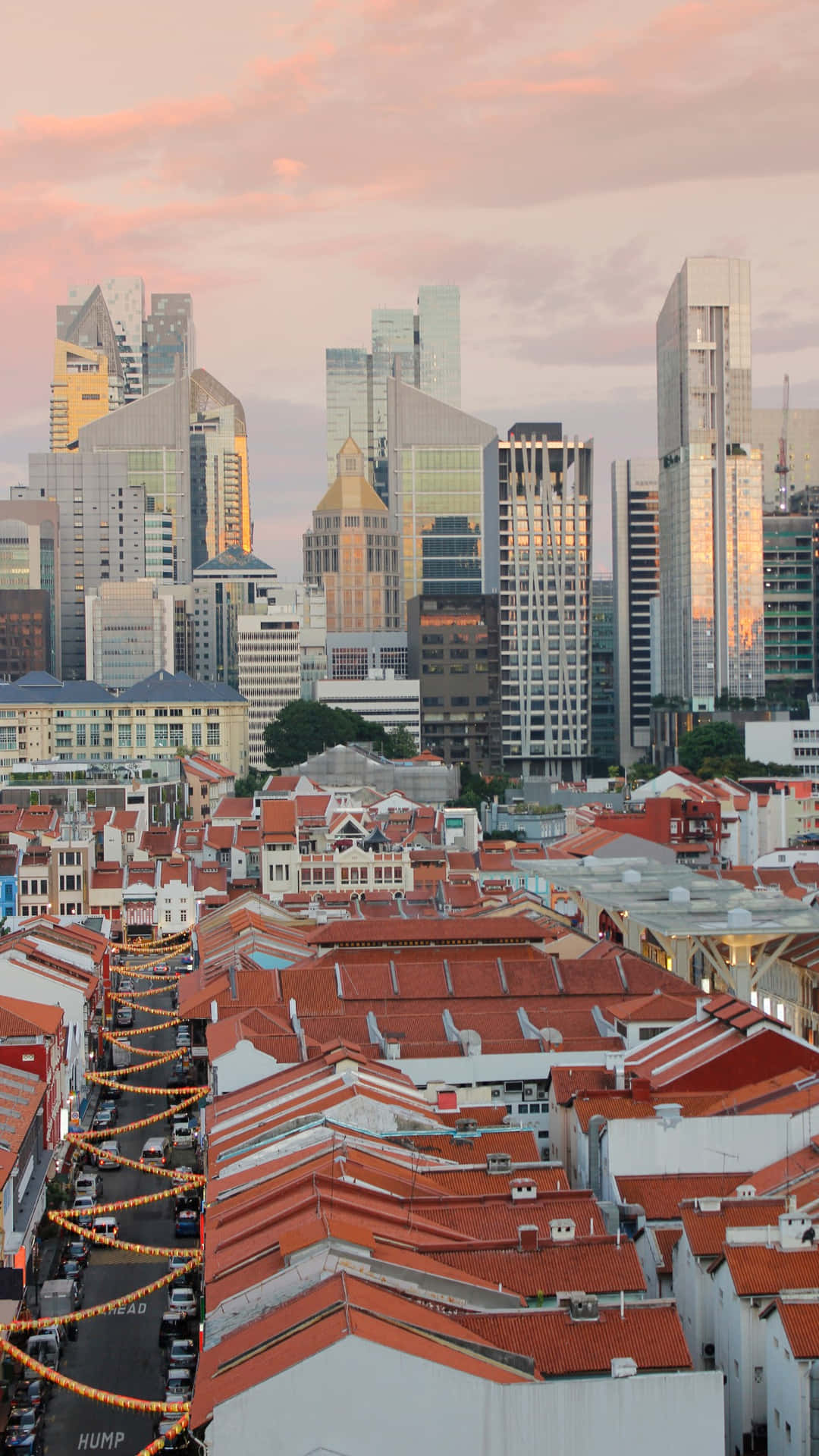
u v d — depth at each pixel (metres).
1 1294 139.00
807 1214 108.62
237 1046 166.38
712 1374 87.56
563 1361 91.69
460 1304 97.25
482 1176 125.62
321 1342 86.25
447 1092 151.25
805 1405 94.50
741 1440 101.19
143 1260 159.38
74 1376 132.25
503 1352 90.00
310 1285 95.44
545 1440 86.31
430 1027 178.00
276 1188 119.81
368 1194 115.44
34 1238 156.62
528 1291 100.81
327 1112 140.50
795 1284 101.75
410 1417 85.56
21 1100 171.62
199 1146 185.38
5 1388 128.50
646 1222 117.19
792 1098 131.12
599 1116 130.62
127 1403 118.50
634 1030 173.38
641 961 194.62
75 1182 180.50
